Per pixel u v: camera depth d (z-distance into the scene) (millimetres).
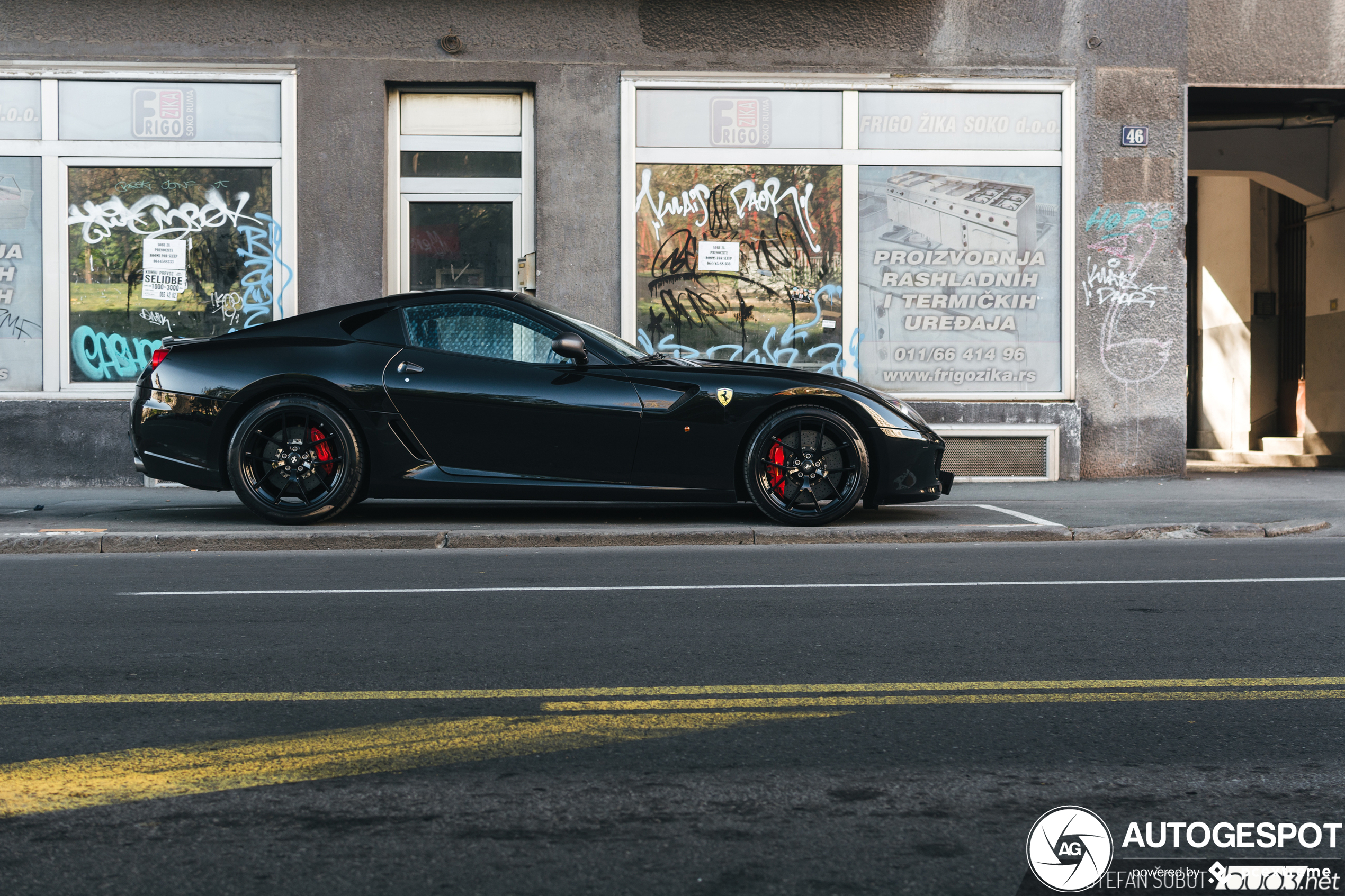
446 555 7047
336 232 10945
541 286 11070
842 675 4039
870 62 11195
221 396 7691
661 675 4047
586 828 2674
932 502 9242
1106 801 2850
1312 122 13492
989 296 11328
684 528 7676
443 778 3012
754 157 11195
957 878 2412
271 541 7336
